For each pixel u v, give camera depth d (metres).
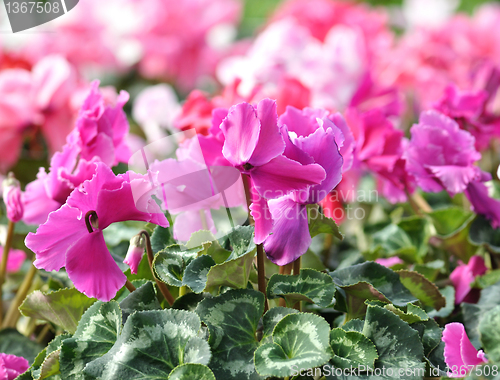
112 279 0.68
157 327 0.67
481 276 0.78
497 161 1.06
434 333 0.70
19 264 0.86
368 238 0.88
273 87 0.90
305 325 0.67
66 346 0.68
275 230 0.67
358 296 0.71
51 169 0.73
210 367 0.67
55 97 1.01
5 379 0.71
